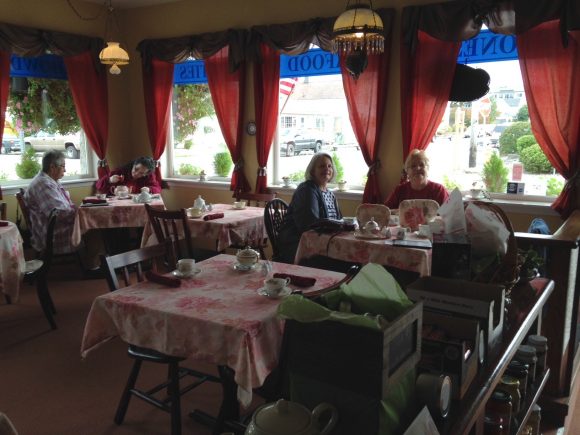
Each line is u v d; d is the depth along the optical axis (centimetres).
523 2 339
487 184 407
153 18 544
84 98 530
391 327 86
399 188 388
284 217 371
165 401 223
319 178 359
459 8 367
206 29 510
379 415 87
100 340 196
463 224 147
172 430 206
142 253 235
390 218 354
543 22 338
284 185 495
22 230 486
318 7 442
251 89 490
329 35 425
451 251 141
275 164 512
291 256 351
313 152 487
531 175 390
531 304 158
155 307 181
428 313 117
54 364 291
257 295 195
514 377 155
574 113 345
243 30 475
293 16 457
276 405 91
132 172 520
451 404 105
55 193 443
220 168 545
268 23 471
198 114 549
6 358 298
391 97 419
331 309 105
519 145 391
